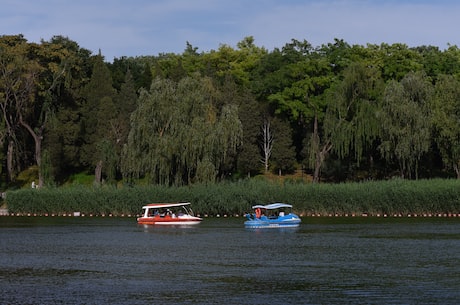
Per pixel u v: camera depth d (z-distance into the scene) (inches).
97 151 5595.5
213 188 4315.9
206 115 4355.3
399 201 4325.8
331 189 4394.7
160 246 2915.8
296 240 3107.8
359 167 5689.0
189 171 4355.3
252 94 6058.1
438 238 3147.1
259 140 6112.2
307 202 4404.5
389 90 4867.1
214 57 7017.7
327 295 1849.2
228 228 3752.5
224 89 5792.3
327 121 5147.6
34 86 5689.0
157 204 4185.5
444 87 4933.6
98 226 3887.8
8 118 5812.0
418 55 6117.1
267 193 4367.6
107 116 5723.4
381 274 2160.4
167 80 4389.8
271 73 6136.8
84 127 5944.9
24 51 5659.5
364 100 5064.0
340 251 2714.1
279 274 2170.3
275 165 5920.3
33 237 3297.2
